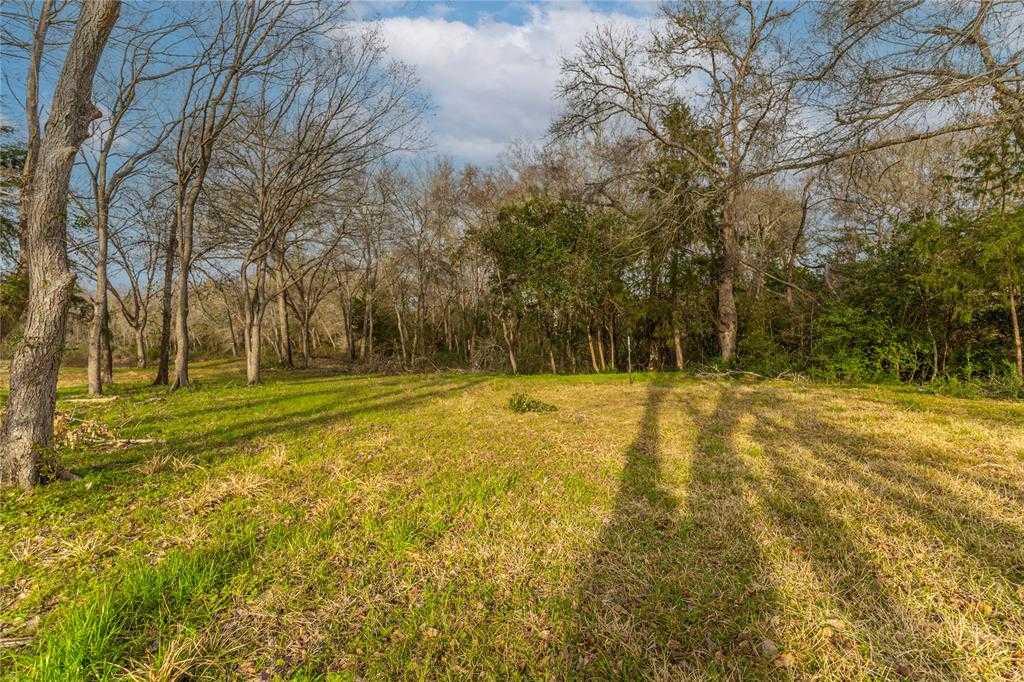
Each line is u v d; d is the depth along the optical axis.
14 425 4.68
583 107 16.55
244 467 5.34
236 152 17.50
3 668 2.29
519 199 21.61
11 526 3.83
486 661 2.34
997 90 8.02
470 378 17.52
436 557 3.32
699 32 15.16
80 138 5.05
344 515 4.00
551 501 4.29
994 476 4.65
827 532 3.52
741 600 2.77
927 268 10.78
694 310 18.56
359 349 41.53
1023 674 2.17
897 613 2.59
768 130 10.73
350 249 28.58
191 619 2.63
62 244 4.97
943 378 10.91
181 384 14.77
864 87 8.64
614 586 2.95
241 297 34.16
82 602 2.67
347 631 2.57
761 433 6.71
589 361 23.03
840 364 12.44
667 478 4.82
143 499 4.41
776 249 23.86
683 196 13.71
